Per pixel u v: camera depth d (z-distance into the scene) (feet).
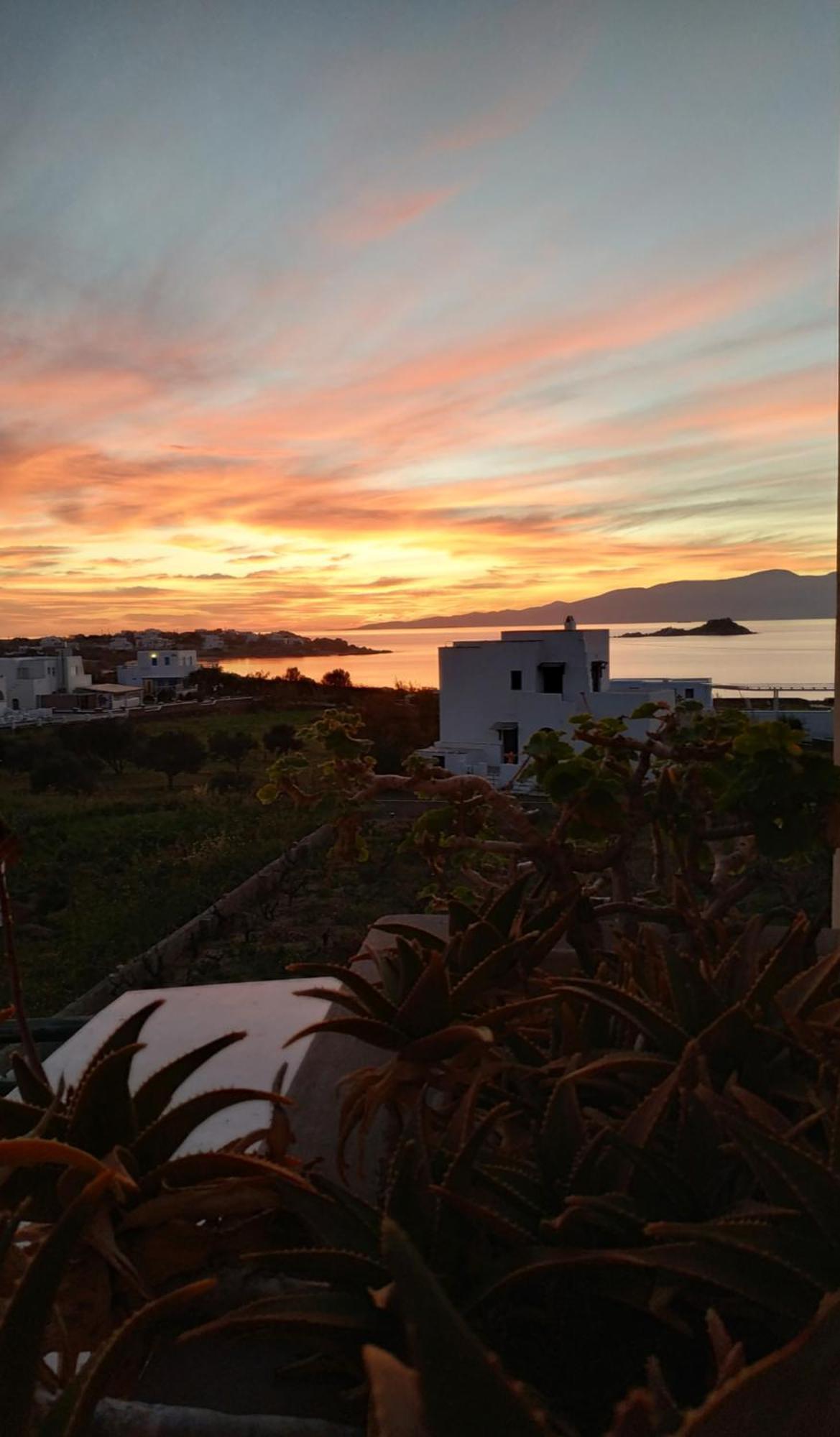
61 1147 3.70
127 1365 3.91
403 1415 2.03
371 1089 5.26
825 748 11.96
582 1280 3.74
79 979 37.19
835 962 5.57
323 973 5.55
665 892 9.51
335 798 9.37
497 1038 5.78
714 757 7.98
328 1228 4.06
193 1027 10.57
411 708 71.15
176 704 184.44
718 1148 4.20
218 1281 4.15
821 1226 3.28
